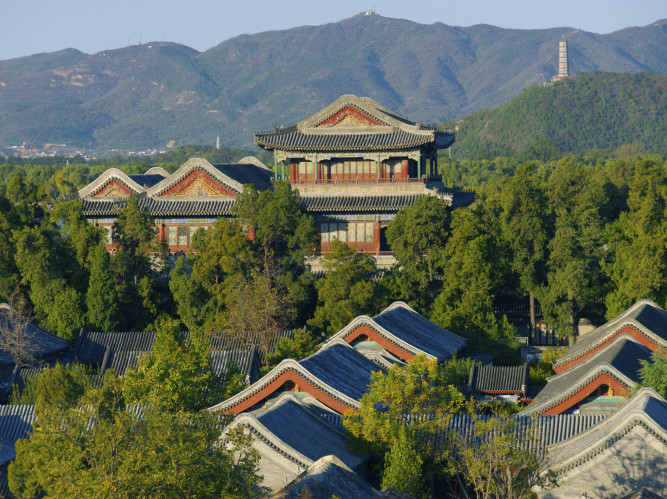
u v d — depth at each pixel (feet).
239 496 290.35
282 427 386.52
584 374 428.15
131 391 413.39
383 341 559.38
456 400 404.16
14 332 615.98
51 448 297.33
